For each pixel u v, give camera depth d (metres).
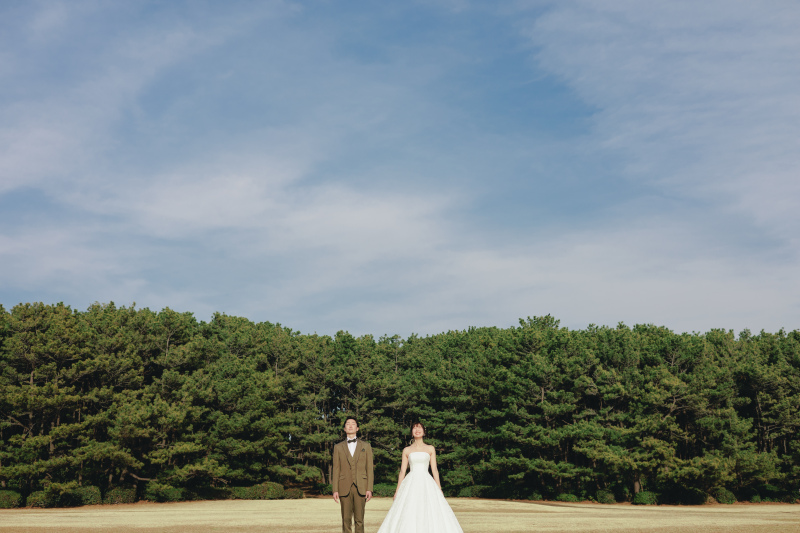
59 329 48.19
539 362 58.22
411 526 10.32
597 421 57.53
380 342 80.38
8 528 24.64
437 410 69.00
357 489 11.92
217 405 58.06
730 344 62.38
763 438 56.81
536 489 56.59
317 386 70.06
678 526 24.83
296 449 66.50
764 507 45.19
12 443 47.25
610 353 58.00
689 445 53.25
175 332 58.91
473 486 61.72
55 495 44.12
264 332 75.75
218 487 56.50
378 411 67.00
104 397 48.94
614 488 53.12
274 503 47.38
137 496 50.28
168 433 52.28
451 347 79.00
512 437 56.72
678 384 51.00
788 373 57.16
